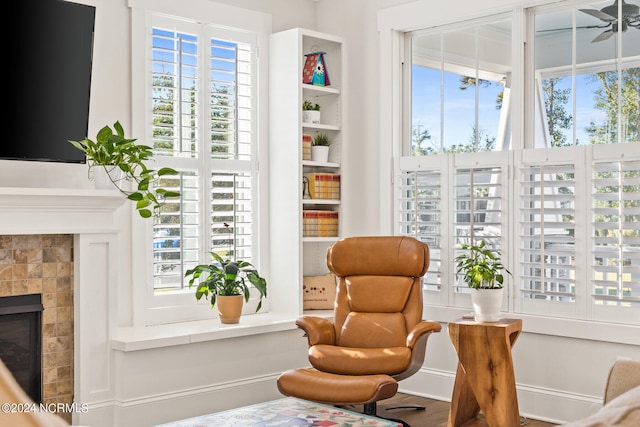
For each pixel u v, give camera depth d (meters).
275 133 5.08
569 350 4.10
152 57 4.47
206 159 4.75
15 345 3.68
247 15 4.98
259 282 4.57
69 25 3.79
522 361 4.30
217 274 4.51
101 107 4.24
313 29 5.47
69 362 3.86
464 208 4.64
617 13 4.05
